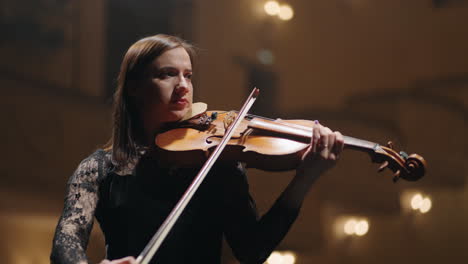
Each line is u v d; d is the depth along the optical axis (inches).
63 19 378.9
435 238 483.8
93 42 390.3
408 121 514.0
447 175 501.4
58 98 354.9
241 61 471.8
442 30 538.6
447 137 516.1
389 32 549.0
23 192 334.6
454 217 483.8
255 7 485.7
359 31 546.3
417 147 509.4
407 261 481.1
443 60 535.8
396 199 490.3
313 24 526.3
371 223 488.7
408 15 548.4
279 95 501.4
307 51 520.4
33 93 343.3
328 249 472.7
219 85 452.8
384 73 543.8
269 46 495.2
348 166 478.9
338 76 535.8
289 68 509.0
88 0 390.0
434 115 517.7
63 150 353.4
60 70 375.9
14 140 332.8
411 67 543.2
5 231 341.7
